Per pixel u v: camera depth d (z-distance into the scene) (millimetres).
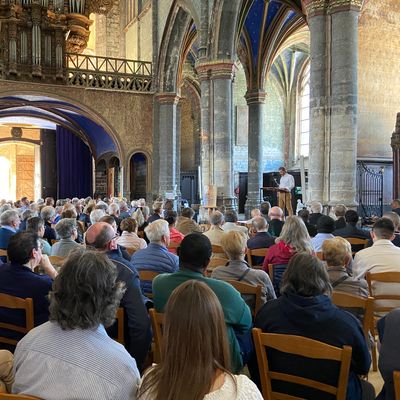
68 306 2191
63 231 6281
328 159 11008
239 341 3639
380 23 18922
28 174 34750
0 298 3662
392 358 2434
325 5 10883
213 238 7785
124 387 2129
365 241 7902
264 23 21906
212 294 1824
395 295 4820
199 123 30562
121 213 12828
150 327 3834
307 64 31031
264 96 23219
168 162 22906
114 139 22844
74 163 29797
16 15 20672
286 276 3113
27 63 21000
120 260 4199
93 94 22453
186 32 22094
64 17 22891
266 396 3037
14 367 2262
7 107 24438
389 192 19453
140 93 23156
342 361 2707
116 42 29438
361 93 18844
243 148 31297
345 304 4121
